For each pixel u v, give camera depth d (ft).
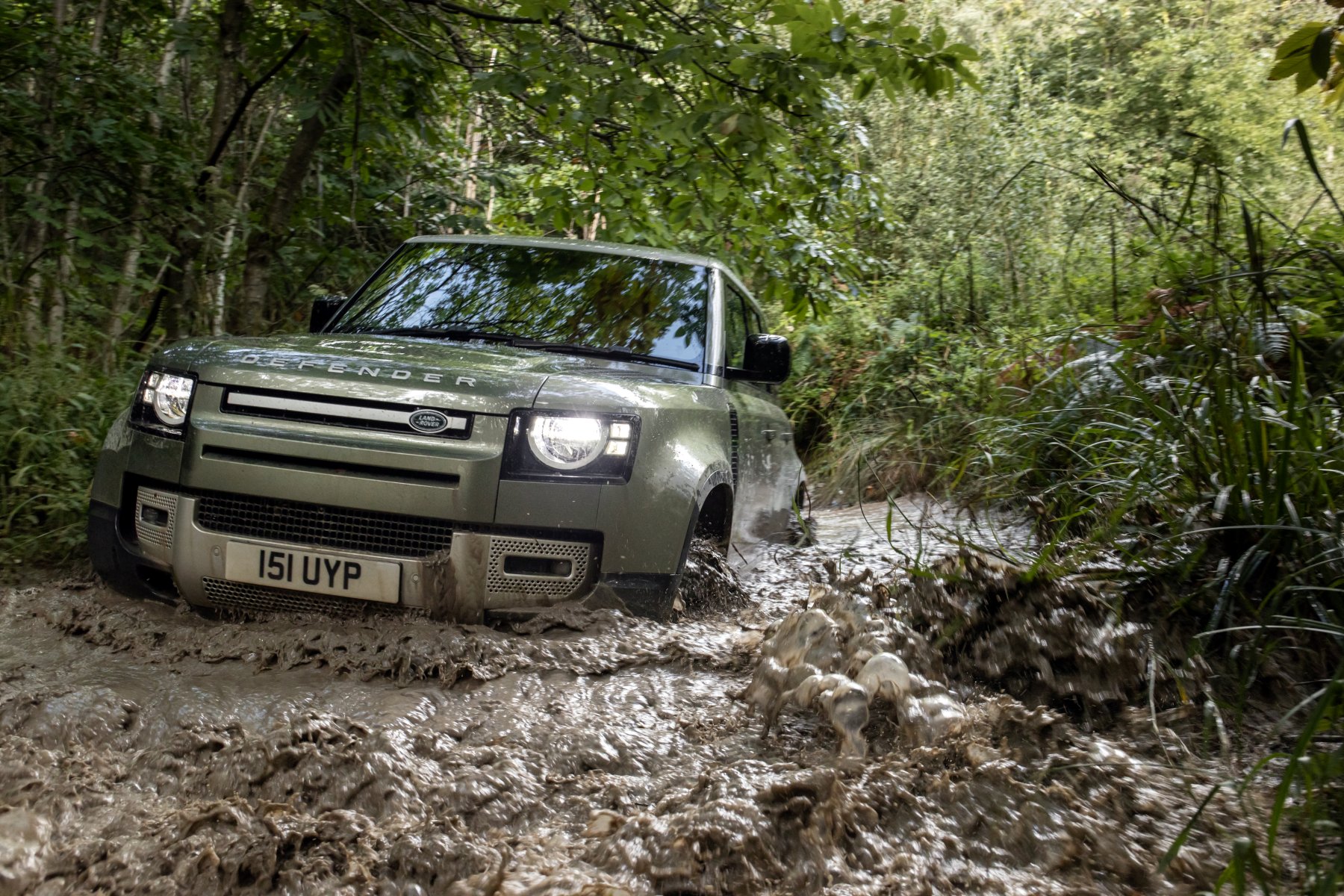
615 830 7.08
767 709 9.42
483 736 8.66
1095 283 25.00
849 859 6.74
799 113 20.38
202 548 10.88
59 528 14.65
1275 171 35.58
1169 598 11.20
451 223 29.86
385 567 10.57
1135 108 63.00
